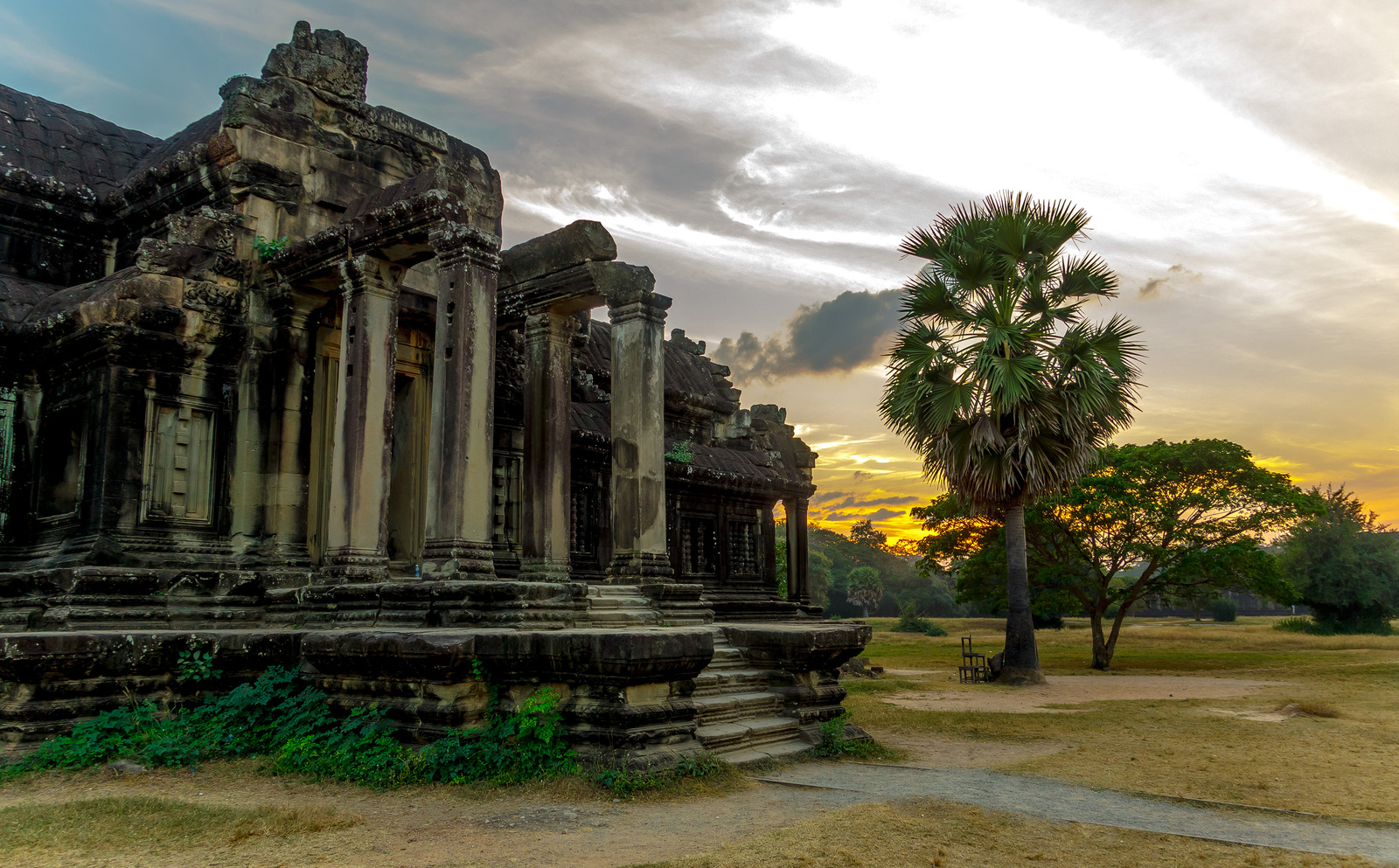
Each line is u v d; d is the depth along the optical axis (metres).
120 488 10.73
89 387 11.19
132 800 6.30
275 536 11.57
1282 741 10.49
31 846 5.29
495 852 5.29
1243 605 93.12
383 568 10.54
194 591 10.80
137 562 10.66
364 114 13.61
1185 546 25.89
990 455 19.56
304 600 10.44
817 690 10.04
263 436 11.82
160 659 8.78
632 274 12.25
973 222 20.17
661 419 12.30
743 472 20.47
